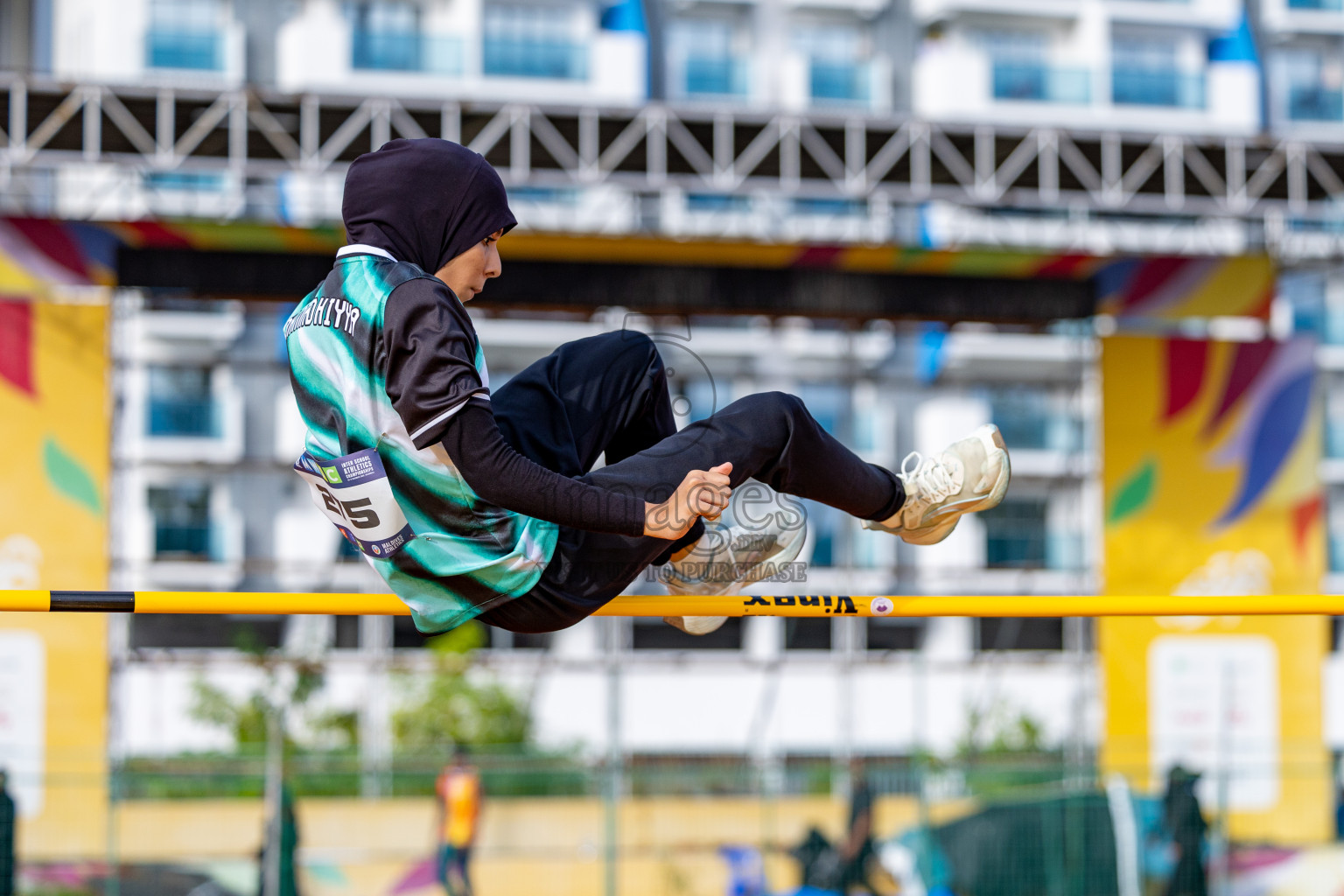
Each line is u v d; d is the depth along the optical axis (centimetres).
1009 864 1299
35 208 2300
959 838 1304
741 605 359
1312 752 1653
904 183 2058
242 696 2275
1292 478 1719
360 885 1394
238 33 3077
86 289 1609
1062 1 3656
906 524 353
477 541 297
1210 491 1712
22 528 1526
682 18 3588
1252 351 1730
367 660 1942
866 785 1324
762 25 3600
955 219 2872
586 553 307
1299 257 1888
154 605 349
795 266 1655
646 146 1919
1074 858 1304
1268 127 3766
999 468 347
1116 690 1653
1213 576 1698
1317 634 1681
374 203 298
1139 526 1698
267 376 2975
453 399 277
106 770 1480
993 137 1875
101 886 1318
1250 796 1483
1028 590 2502
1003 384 2595
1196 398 1720
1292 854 1398
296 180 2541
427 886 1405
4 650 1496
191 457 2878
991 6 3622
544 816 1456
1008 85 3588
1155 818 1323
